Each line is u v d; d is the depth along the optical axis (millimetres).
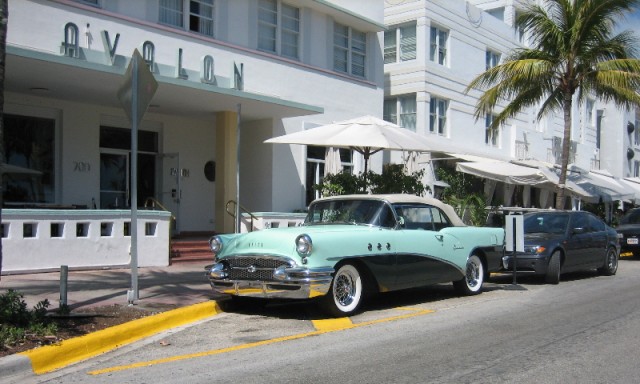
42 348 6449
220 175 16562
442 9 24547
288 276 8234
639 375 6129
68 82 13031
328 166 18703
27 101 14266
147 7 15227
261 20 17938
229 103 15438
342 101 20094
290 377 5988
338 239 8672
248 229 15812
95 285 10492
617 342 7539
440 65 24484
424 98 23578
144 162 16969
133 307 8734
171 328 8281
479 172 21641
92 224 12320
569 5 18312
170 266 13461
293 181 18312
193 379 5934
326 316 9016
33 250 11492
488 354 6902
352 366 6387
